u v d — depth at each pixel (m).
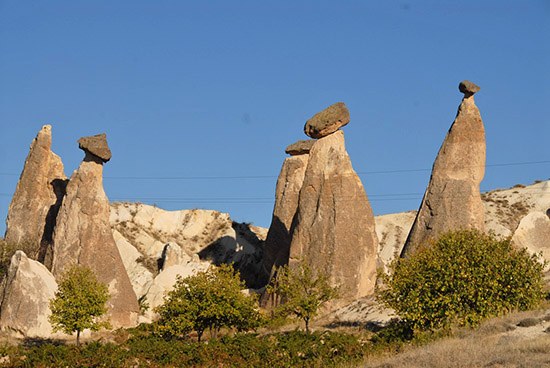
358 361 38.31
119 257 68.31
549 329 37.03
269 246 77.56
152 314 69.06
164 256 82.44
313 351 41.34
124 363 42.81
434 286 43.09
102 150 70.25
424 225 64.69
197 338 54.56
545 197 101.25
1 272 71.69
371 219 66.50
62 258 67.94
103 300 56.62
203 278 53.59
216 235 94.62
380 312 55.75
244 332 54.59
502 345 35.00
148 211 96.69
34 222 76.06
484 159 65.88
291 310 54.19
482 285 42.72
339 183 66.94
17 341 58.28
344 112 69.12
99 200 69.50
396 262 46.75
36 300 61.53
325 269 64.31
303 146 80.44
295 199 78.50
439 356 33.88
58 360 43.03
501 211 99.25
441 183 65.31
